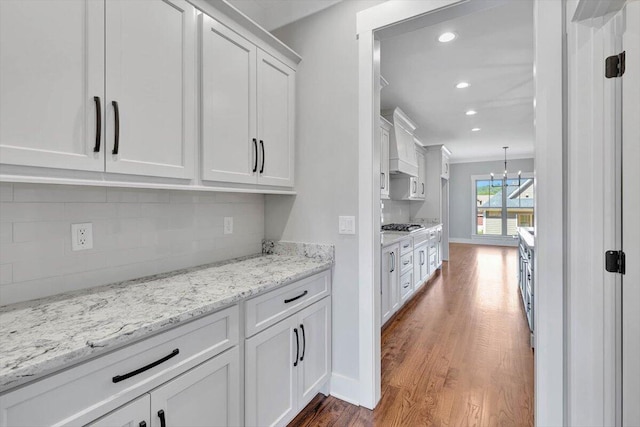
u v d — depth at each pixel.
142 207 1.58
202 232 1.88
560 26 1.33
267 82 1.87
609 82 1.23
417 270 4.37
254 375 1.41
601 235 1.25
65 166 1.03
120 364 0.93
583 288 1.28
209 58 1.50
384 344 2.80
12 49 0.92
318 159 2.06
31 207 1.21
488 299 4.10
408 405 1.93
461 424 1.77
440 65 2.96
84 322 0.99
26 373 0.73
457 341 2.85
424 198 6.34
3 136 0.90
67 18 1.03
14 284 1.17
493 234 9.34
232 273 1.66
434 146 6.35
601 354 1.26
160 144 1.31
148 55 1.27
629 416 1.18
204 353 1.19
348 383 1.96
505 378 2.22
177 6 1.37
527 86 3.45
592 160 1.26
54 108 1.00
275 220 2.26
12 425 0.74
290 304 1.63
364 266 1.90
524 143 6.51
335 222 2.00
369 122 1.88
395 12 1.77
